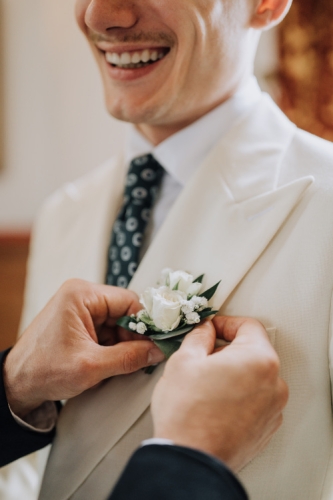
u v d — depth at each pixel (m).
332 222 0.43
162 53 0.47
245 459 0.37
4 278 1.02
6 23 1.01
